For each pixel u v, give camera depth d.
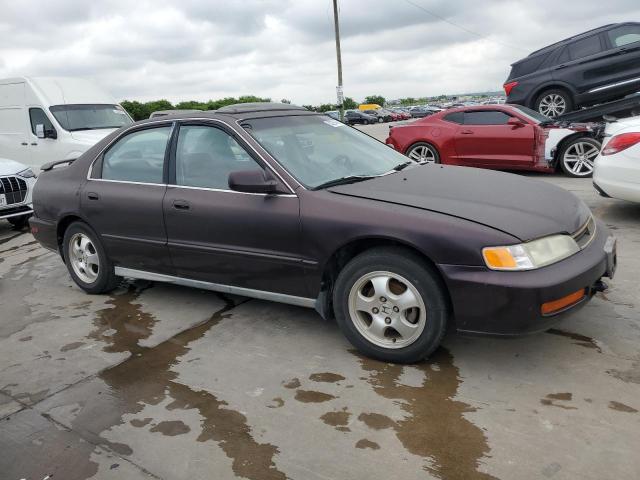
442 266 2.90
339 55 26.66
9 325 4.23
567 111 10.89
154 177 4.10
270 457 2.46
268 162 3.54
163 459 2.50
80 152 9.73
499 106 9.78
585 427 2.51
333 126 4.35
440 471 2.29
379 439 2.53
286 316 4.01
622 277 4.28
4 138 10.83
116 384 3.20
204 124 3.91
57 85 10.64
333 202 3.27
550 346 3.29
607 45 10.36
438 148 10.09
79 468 2.48
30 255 6.48
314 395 2.94
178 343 3.68
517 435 2.49
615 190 5.64
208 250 3.78
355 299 3.25
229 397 2.98
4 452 2.62
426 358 3.25
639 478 2.17
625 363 3.04
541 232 2.92
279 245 3.44
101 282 4.61
